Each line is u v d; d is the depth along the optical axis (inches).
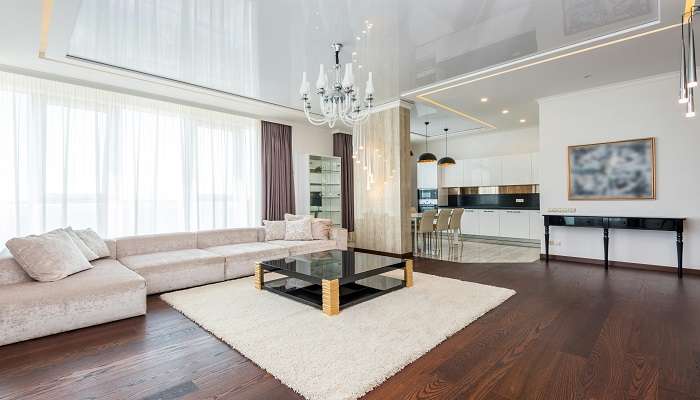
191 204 212.5
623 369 78.2
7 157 153.6
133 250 161.0
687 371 77.0
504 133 322.3
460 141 353.7
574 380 73.9
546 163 215.2
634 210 185.0
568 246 210.5
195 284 151.3
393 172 228.8
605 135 193.3
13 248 105.2
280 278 164.1
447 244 296.0
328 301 112.5
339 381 72.8
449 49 145.0
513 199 332.2
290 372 76.7
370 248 245.4
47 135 163.2
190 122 212.2
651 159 179.3
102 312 107.7
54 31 123.3
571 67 165.0
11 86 154.5
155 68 159.6
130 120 188.4
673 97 173.6
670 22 123.0
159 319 113.0
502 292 138.3
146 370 79.7
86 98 174.1
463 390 70.6
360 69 166.9
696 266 169.0
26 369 80.2
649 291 140.9
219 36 131.0
